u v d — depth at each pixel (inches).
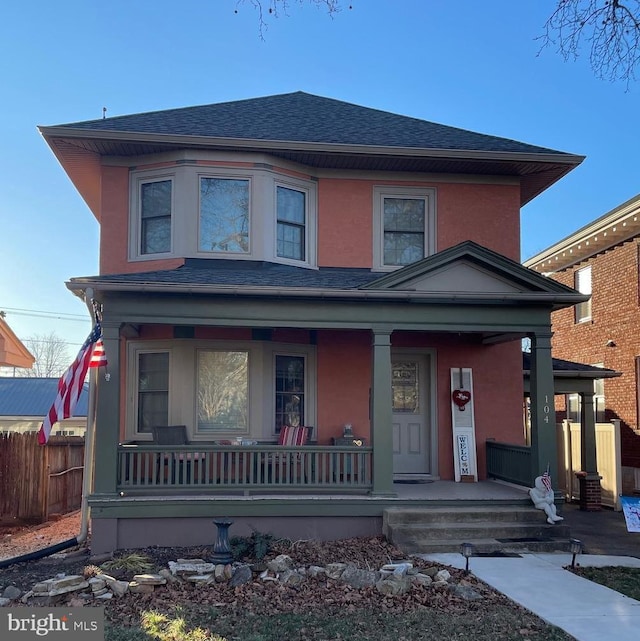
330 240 498.0
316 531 397.1
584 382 562.9
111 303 394.3
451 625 251.3
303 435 440.5
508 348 508.4
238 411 463.5
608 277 689.0
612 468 550.9
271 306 406.3
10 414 866.1
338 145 468.4
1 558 390.3
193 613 266.2
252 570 320.5
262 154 474.0
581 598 283.1
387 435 408.2
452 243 506.9
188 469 445.1
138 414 465.7
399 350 500.4
